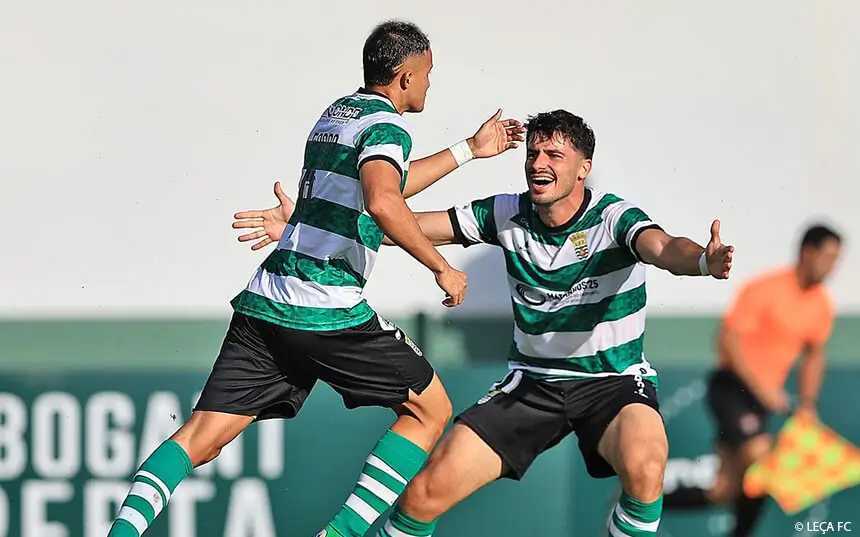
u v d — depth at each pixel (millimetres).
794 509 20703
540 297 15391
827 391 20688
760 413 20578
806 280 20547
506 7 20234
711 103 20531
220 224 20344
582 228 15188
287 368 13453
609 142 20516
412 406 13773
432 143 20234
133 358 20422
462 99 20250
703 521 20734
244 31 20203
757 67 20547
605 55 20406
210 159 20328
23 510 20406
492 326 20281
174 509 20422
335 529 13797
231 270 20406
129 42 20234
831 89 20578
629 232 14703
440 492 14938
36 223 20297
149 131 20312
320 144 13258
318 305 12938
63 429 20422
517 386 15508
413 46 13469
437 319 20281
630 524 14500
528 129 14969
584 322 15242
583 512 20484
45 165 20281
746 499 20672
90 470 20438
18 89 20203
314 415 20516
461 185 20312
